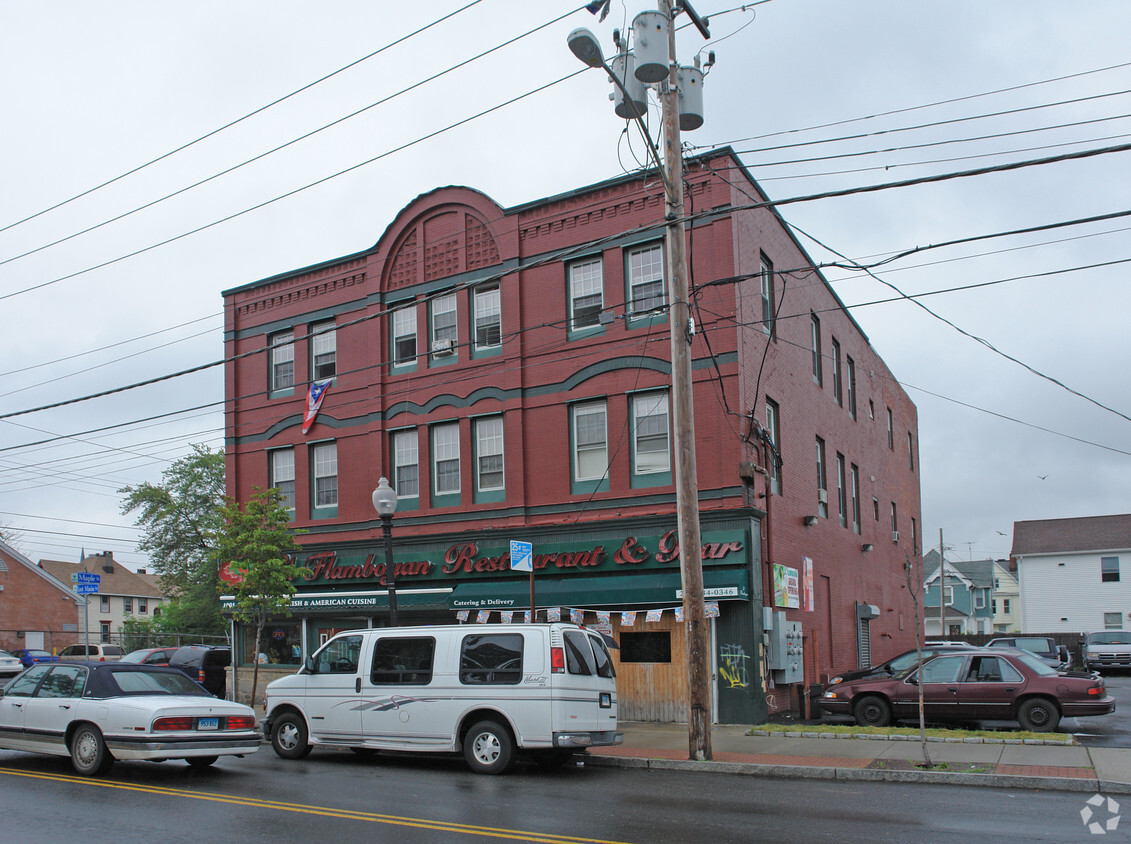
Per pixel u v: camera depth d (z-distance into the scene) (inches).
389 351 951.6
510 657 521.3
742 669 719.1
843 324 1134.4
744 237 792.9
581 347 826.2
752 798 431.2
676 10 580.1
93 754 490.3
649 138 546.9
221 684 936.3
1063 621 2213.3
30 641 2201.0
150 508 1987.0
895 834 347.3
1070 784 452.1
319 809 397.7
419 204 938.7
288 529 925.8
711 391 757.3
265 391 1037.2
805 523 893.8
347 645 574.6
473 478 879.1
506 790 454.6
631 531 778.8
